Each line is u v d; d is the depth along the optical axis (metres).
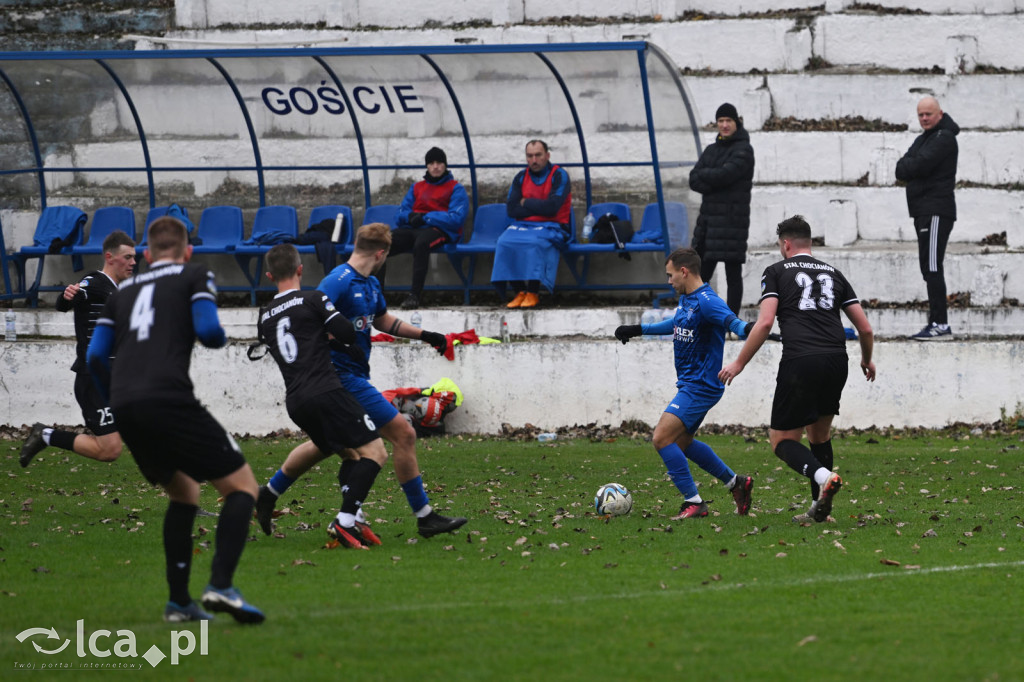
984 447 41.44
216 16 68.31
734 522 29.53
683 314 29.97
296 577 23.16
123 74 54.91
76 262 57.69
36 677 16.81
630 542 26.86
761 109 62.03
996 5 62.50
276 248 26.80
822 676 16.64
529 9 66.38
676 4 64.75
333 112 55.53
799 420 29.08
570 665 17.16
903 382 45.41
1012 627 19.22
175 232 19.69
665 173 51.88
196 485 19.72
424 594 21.61
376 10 67.25
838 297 29.39
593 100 53.19
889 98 61.69
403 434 27.22
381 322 28.30
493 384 47.12
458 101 54.53
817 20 63.41
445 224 52.69
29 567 24.30
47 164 57.34
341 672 16.77
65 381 48.38
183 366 18.77
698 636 18.69
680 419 29.94
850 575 23.14
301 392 25.80
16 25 69.06
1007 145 59.09
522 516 30.61
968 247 56.03
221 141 56.56
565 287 55.34
